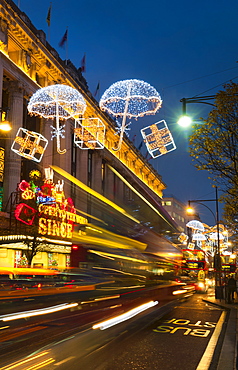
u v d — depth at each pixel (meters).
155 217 33.66
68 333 10.91
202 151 17.25
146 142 32.34
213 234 51.69
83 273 24.20
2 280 18.80
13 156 38.69
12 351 8.54
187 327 13.02
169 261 32.16
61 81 50.06
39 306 16.36
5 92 41.03
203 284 35.50
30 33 42.12
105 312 15.78
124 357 8.45
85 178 58.47
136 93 30.34
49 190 40.50
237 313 17.34
